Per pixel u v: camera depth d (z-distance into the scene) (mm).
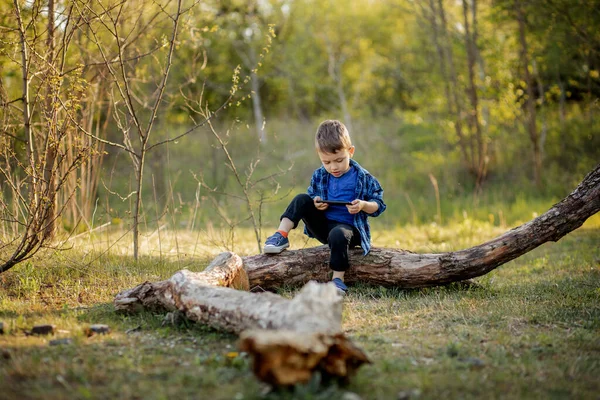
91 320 3893
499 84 13461
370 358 3178
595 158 12688
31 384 2781
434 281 4707
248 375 2885
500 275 5855
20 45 5539
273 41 18625
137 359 3150
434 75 14070
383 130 17594
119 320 3926
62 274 5070
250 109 20203
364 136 17156
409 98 19812
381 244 8023
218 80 18609
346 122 17281
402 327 3840
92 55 7316
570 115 14648
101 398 2641
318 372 2680
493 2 13055
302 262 4762
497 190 12297
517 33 12945
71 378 2863
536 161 12031
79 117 7094
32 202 4652
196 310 3627
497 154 13680
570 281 5305
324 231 4832
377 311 4246
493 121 13852
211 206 11195
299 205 4734
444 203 11547
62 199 6469
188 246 6980
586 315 4113
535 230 4566
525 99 13828
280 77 18906
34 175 4613
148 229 8227
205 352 3295
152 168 12148
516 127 14148
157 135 11766
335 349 2715
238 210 10625
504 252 4594
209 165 14852
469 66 12234
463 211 10641
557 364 3148
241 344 2588
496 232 8984
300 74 18938
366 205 4543
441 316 4078
